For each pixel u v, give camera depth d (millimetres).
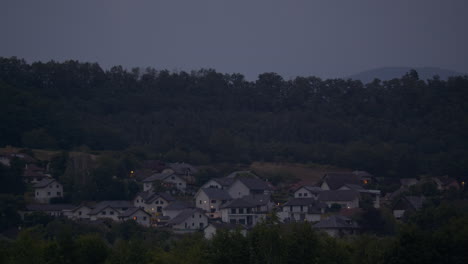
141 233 96875
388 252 66875
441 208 96625
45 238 92750
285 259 64062
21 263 61062
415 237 66875
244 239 65375
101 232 96438
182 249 68500
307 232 65688
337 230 97812
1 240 82000
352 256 68562
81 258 63438
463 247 68188
